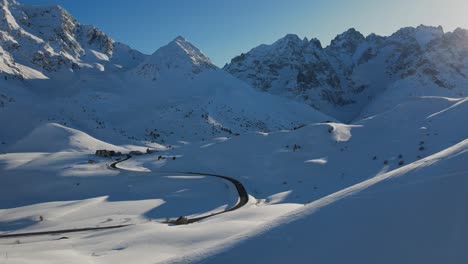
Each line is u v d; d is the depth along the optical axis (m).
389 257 5.32
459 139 54.16
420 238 5.36
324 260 5.87
